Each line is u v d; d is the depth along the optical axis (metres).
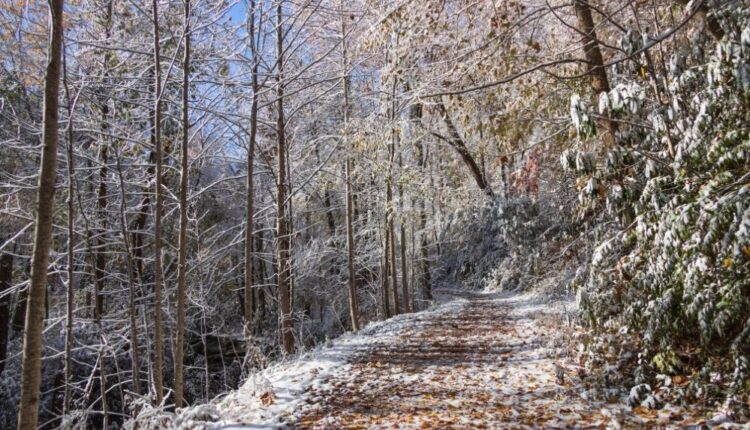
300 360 9.55
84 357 14.49
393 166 17.61
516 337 10.65
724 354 5.46
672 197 5.75
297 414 5.85
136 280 14.16
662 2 7.85
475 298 23.50
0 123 11.29
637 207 6.07
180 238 8.70
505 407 5.79
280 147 12.85
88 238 11.59
